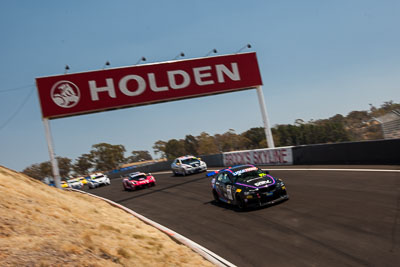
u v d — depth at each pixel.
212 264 6.38
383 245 5.81
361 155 14.88
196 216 10.70
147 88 23.16
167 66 23.77
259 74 25.55
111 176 50.44
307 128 65.62
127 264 5.67
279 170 18.05
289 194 11.16
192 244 7.80
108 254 5.83
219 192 11.67
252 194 9.71
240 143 78.12
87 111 21.92
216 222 9.49
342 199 9.36
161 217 11.46
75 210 8.93
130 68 23.06
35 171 87.44
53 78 21.61
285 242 6.89
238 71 25.08
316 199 9.87
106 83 22.47
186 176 23.03
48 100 21.36
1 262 4.45
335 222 7.50
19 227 5.75
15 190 8.02
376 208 7.97
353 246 6.02
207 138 84.62
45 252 5.07
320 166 16.62
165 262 6.30
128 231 8.37
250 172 11.02
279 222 8.29
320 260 5.72
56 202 8.76
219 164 27.61
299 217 8.39
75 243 5.74
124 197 18.23
